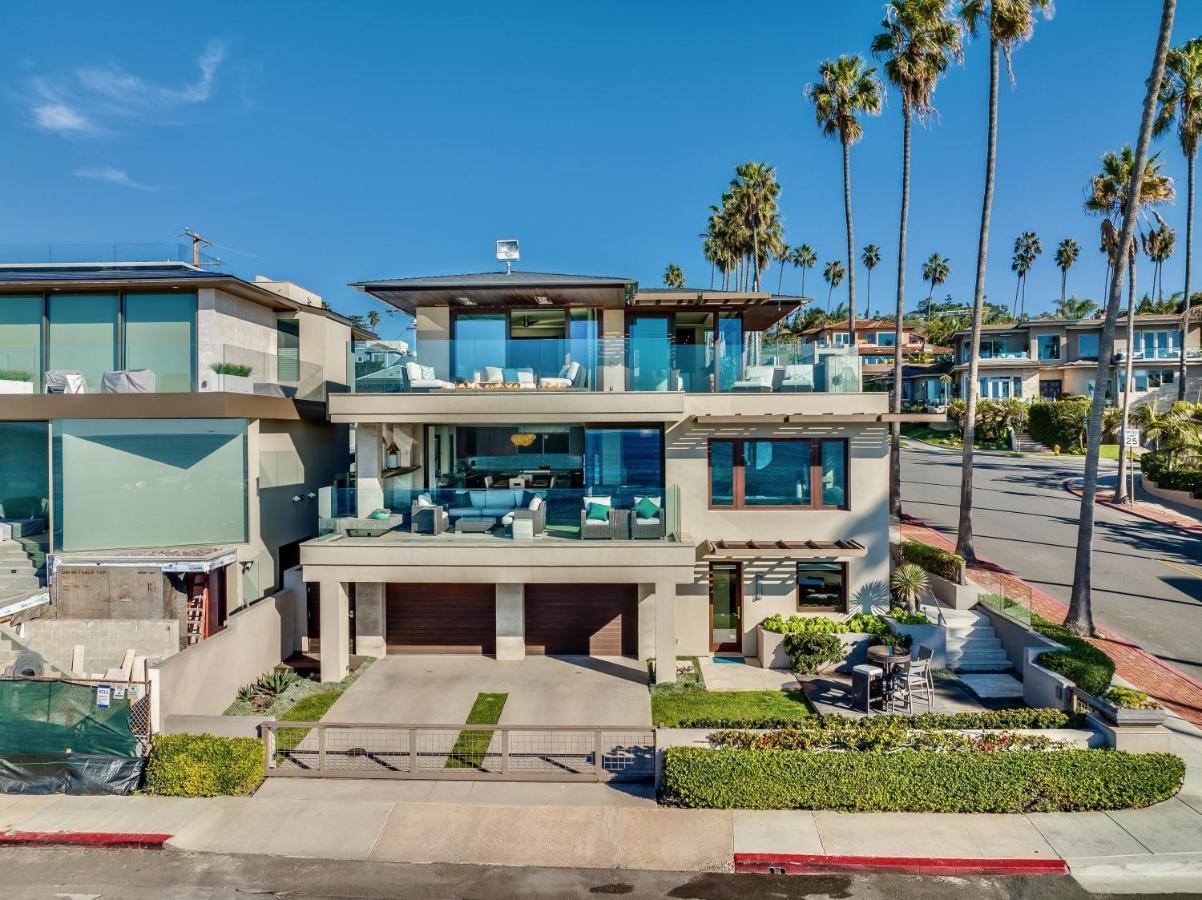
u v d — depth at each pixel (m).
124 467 17.39
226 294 19.62
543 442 20.44
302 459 20.92
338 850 9.80
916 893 8.88
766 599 17.84
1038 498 33.06
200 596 16.86
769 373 17.94
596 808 10.82
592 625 17.86
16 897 8.77
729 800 10.69
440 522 16.77
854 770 10.66
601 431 18.48
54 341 19.28
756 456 18.11
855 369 17.86
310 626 18.39
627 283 17.94
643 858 9.59
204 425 17.84
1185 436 33.09
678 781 10.78
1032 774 10.56
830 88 29.53
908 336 84.62
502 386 17.42
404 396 16.91
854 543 17.61
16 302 19.33
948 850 9.62
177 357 19.16
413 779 11.73
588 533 16.16
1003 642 16.67
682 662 17.36
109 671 14.33
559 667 16.98
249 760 11.34
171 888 8.97
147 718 11.91
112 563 16.52
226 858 9.62
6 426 20.42
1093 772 10.59
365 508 16.88
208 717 12.28
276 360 21.42
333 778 11.76
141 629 16.19
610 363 17.44
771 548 17.20
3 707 11.54
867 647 16.11
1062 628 16.20
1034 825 10.21
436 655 17.89
